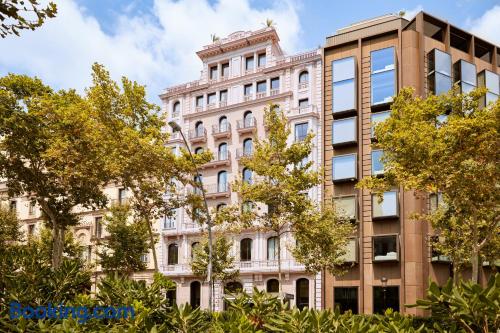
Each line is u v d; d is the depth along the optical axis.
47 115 26.41
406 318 4.83
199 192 46.75
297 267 41.09
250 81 47.69
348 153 40.50
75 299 5.71
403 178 21.08
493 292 4.56
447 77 39.88
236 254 44.69
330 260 31.55
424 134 19.89
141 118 28.48
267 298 5.61
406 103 21.98
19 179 29.44
